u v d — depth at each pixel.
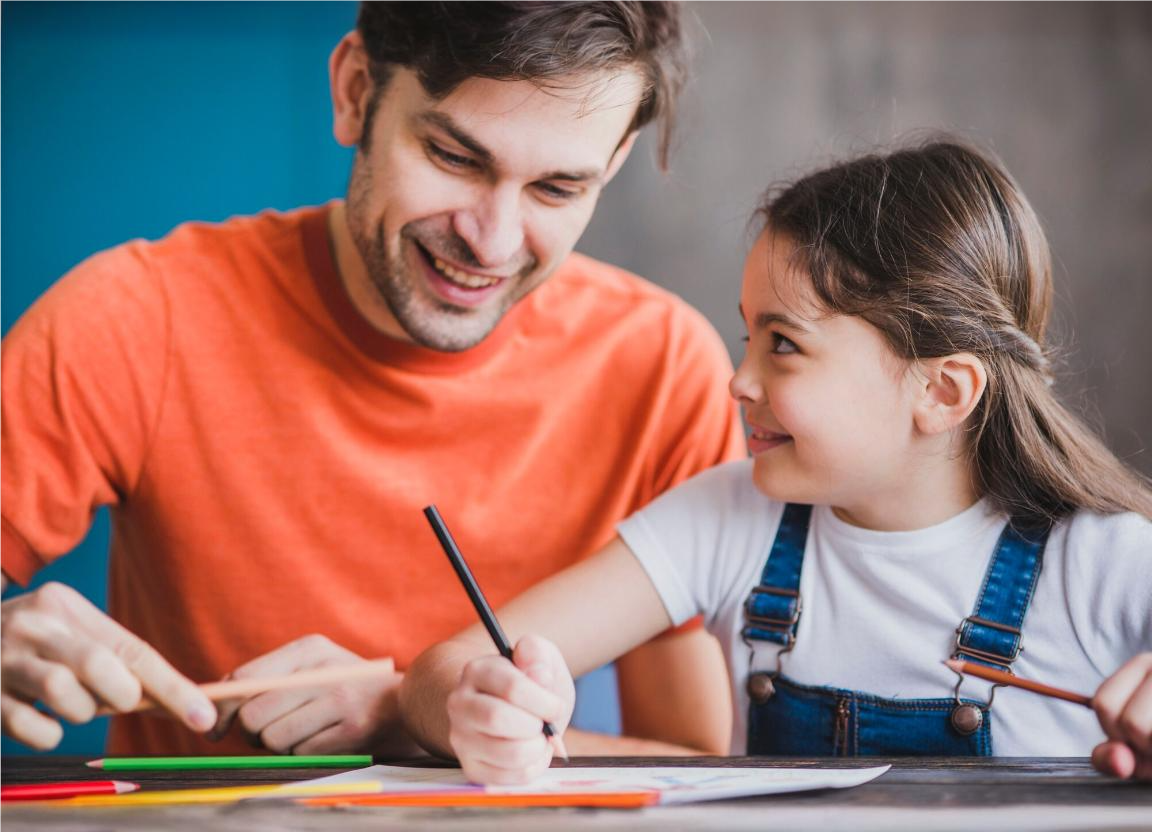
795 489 1.00
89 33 1.95
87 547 1.96
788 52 2.52
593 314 1.28
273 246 1.23
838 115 2.53
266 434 1.19
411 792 0.70
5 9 1.93
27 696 0.78
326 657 0.98
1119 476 1.04
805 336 0.96
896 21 2.53
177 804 0.68
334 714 0.94
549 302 1.28
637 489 1.27
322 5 1.99
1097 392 2.53
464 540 1.21
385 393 1.20
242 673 0.96
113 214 1.96
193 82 1.97
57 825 0.62
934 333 0.96
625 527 1.10
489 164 1.00
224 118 1.98
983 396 1.00
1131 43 2.54
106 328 1.17
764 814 0.64
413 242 1.07
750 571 1.08
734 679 1.07
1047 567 0.99
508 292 1.09
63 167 1.96
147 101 1.96
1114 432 2.53
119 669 0.75
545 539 1.24
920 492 1.01
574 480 1.25
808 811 0.65
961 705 0.97
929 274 0.97
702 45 1.34
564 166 1.00
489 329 1.12
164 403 1.18
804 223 0.98
